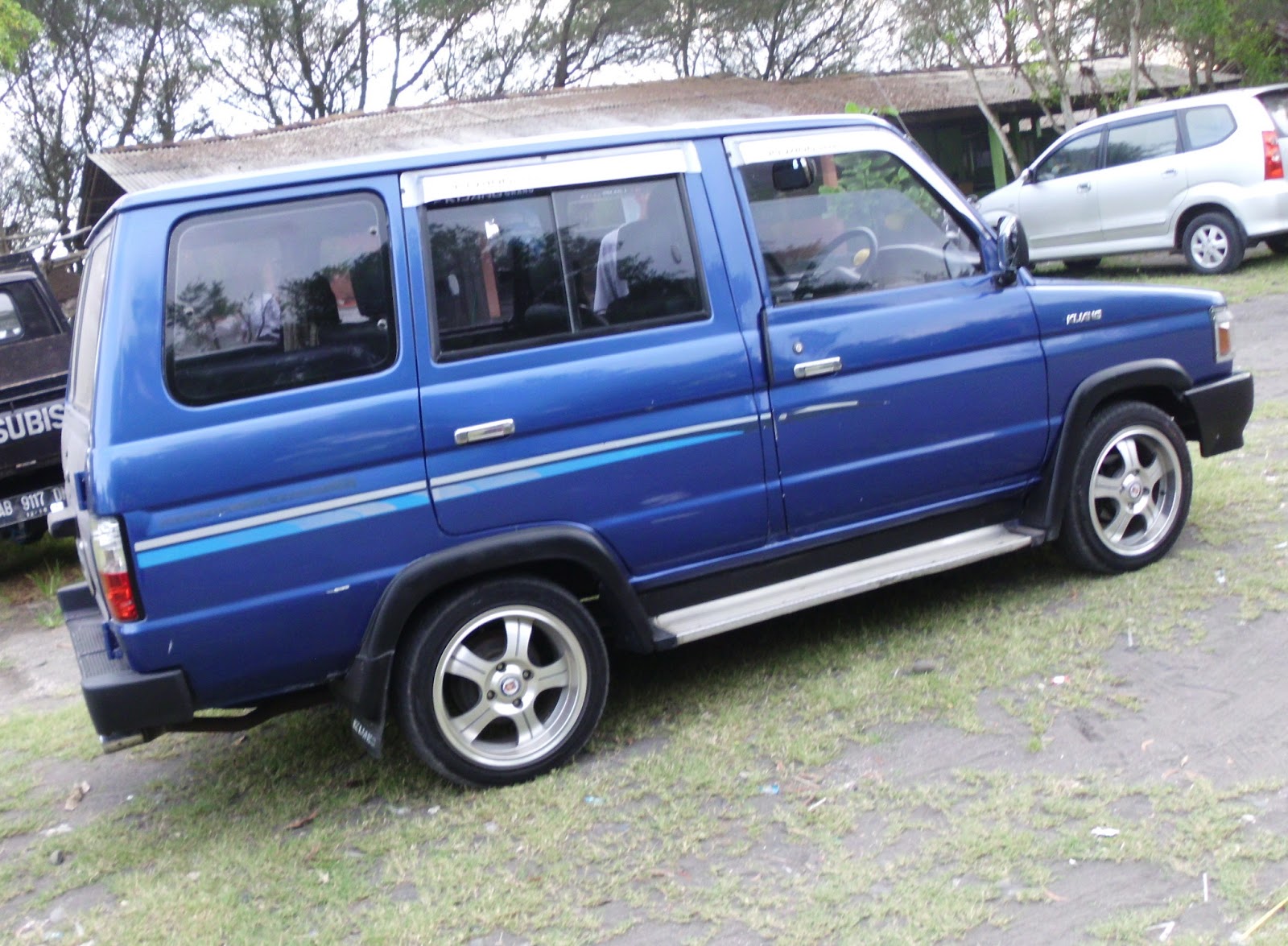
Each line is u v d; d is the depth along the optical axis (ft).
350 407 12.85
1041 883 10.53
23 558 31.58
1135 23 58.95
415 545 13.14
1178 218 41.50
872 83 74.59
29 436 27.25
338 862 12.56
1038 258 46.24
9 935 12.17
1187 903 10.02
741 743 13.91
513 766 13.69
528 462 13.55
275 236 12.89
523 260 13.74
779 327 14.78
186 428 12.31
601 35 97.09
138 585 12.14
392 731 15.89
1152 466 17.26
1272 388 26.58
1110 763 12.36
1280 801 11.30
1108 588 16.78
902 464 15.62
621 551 14.23
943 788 12.30
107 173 54.70
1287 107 40.24
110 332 12.26
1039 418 16.39
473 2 91.91
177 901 12.16
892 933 10.14
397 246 13.21
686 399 14.26
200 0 85.51
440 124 61.77
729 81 75.87
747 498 14.75
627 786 13.37
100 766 16.52
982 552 16.03
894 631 16.48
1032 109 72.28
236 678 12.81
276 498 12.59
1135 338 16.99
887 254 15.71
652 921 10.82
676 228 14.53
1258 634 14.76
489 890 11.55
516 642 13.70
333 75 94.63
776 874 11.27
